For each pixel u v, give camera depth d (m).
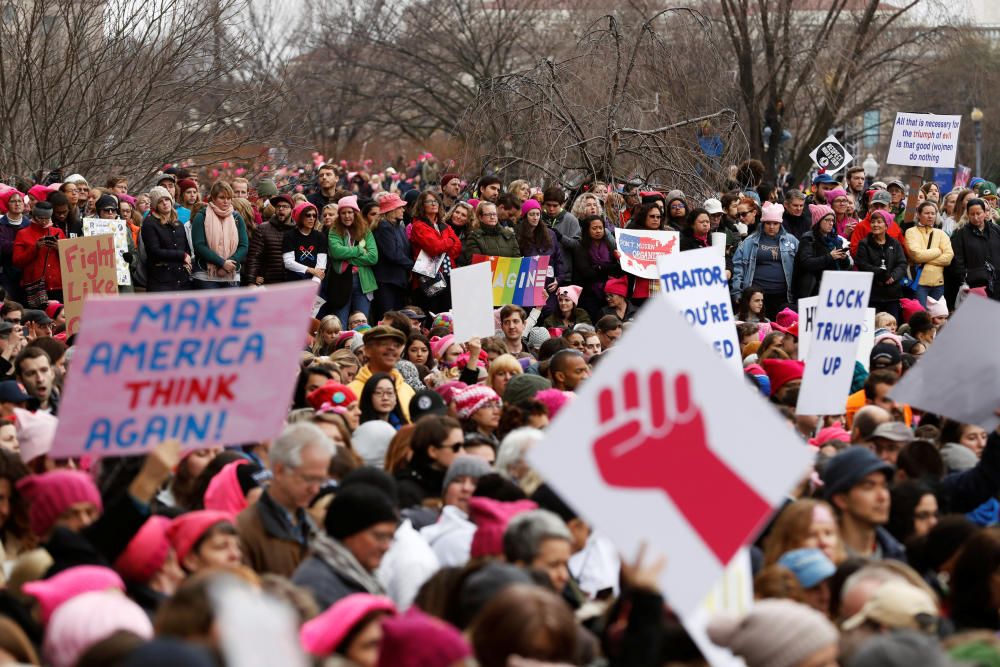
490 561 7.16
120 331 7.33
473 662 5.66
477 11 54.16
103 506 8.20
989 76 52.19
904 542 9.37
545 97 26.27
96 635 6.05
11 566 8.40
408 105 56.97
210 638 5.36
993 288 24.08
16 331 14.62
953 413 9.88
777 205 22.19
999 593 7.74
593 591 8.56
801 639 5.88
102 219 19.06
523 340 19.41
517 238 20.52
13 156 25.33
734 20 42.38
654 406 6.12
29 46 25.05
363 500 7.62
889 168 56.91
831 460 9.14
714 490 6.08
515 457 9.53
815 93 43.62
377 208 20.36
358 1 54.53
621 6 45.25
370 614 6.39
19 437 9.77
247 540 8.16
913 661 5.54
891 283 22.61
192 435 7.50
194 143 27.03
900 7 44.81
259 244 19.95
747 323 18.09
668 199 22.23
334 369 12.74
